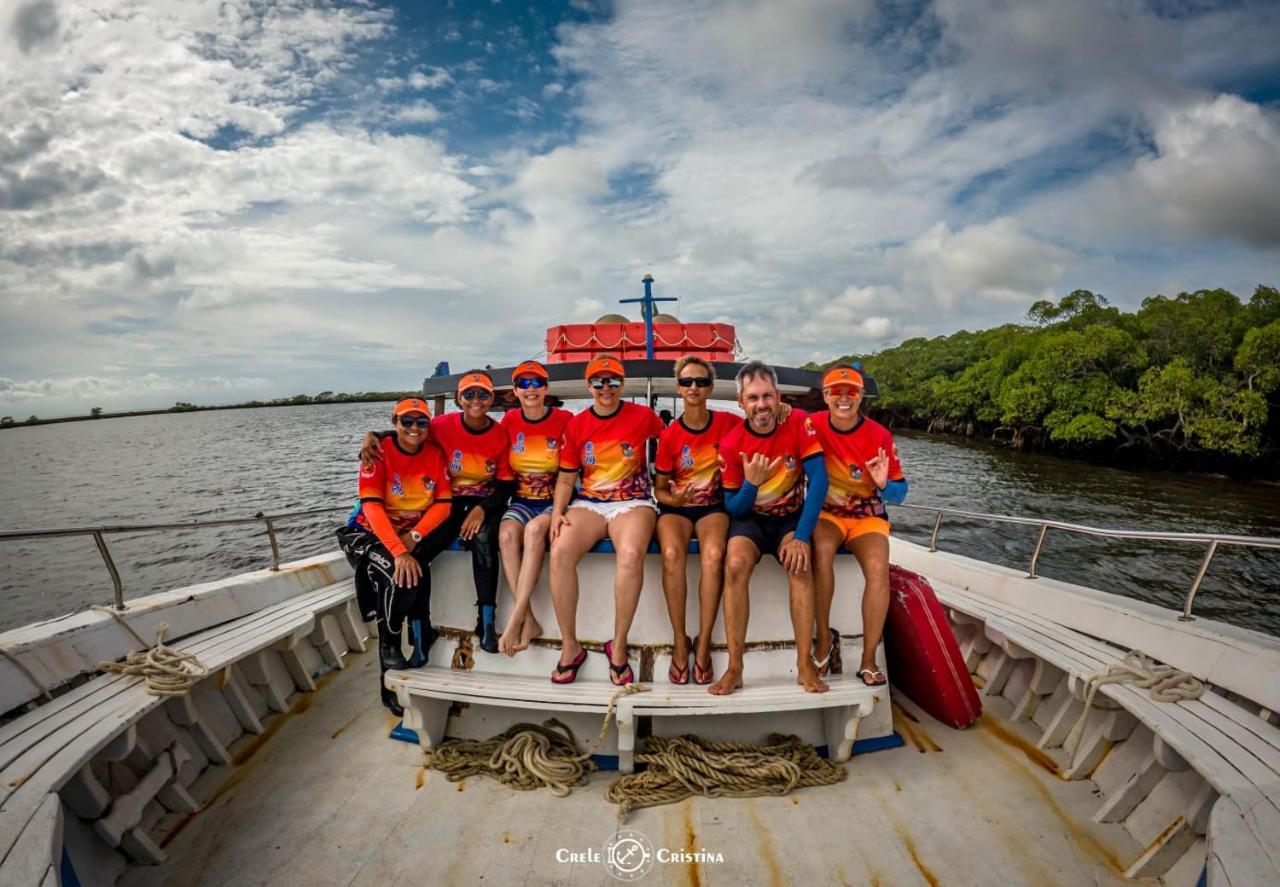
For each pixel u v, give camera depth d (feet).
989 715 13.21
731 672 10.72
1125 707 10.07
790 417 11.46
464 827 10.12
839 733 11.39
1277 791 7.71
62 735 8.95
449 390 16.56
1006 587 15.38
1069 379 123.24
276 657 14.28
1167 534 11.81
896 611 12.82
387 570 11.66
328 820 10.32
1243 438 94.32
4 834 7.03
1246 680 9.82
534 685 11.12
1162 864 8.93
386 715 13.47
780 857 9.45
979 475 101.91
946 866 9.25
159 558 54.29
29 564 53.57
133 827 9.31
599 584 11.62
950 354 217.97
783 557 10.77
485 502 12.30
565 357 18.75
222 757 11.80
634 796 10.55
